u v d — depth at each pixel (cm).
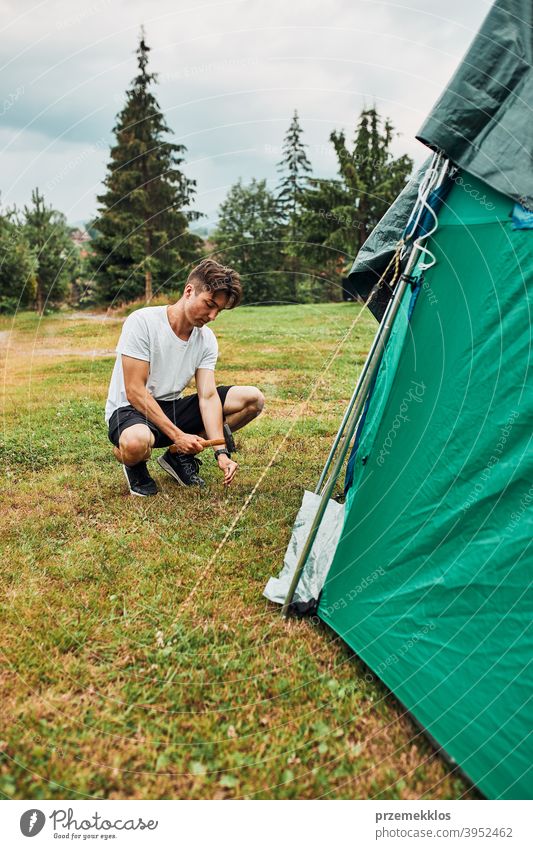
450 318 218
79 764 187
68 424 517
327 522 292
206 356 366
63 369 795
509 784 182
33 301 1688
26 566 289
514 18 196
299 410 559
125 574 284
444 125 204
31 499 363
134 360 333
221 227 2025
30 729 197
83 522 333
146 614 255
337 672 226
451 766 191
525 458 199
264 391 629
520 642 193
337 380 679
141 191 1725
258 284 1939
